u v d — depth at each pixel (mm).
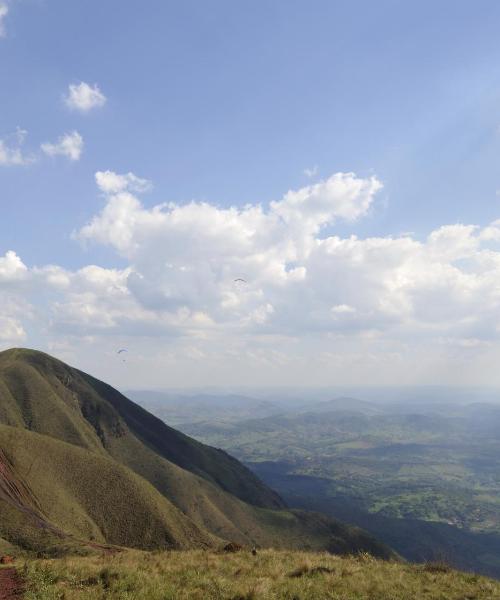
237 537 144875
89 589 15562
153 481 164875
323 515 177750
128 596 14594
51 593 15031
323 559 23000
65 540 60719
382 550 154875
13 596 15320
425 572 20078
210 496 170500
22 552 55375
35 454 103062
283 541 152250
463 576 19609
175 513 111875
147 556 24734
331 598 14953
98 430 184000
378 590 16047
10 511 72750
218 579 16422
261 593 14812
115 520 99000
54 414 164875
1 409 152750
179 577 17281
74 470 106938
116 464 116500
